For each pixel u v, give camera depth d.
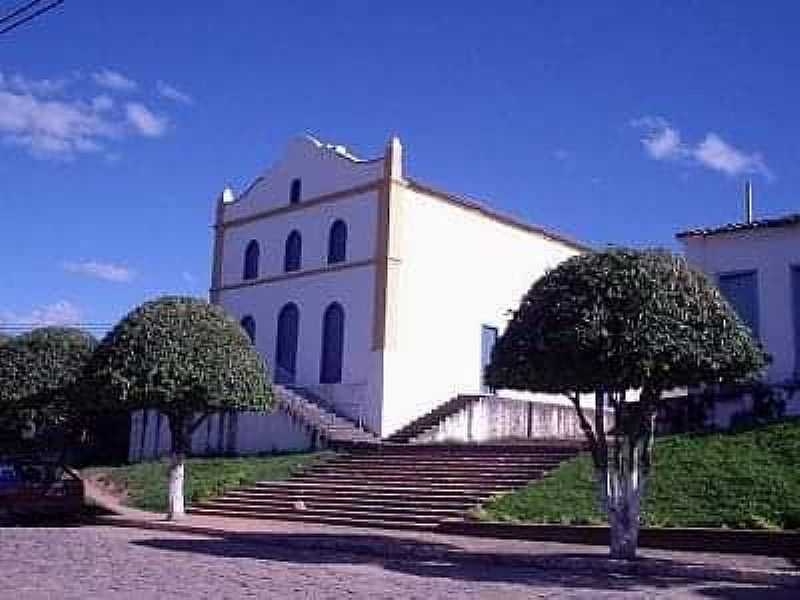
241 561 14.71
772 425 20.30
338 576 13.12
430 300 32.25
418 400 31.31
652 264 14.50
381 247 31.38
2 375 26.06
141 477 27.95
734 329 14.50
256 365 22.44
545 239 37.03
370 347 30.98
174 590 11.56
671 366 13.95
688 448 19.92
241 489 24.81
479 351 33.78
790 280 22.56
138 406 21.27
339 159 33.75
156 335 21.22
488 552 15.50
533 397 34.56
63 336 26.88
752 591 12.28
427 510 20.55
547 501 19.08
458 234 33.59
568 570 14.30
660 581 13.22
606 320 13.96
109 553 15.62
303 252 34.41
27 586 11.70
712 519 16.34
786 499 16.47
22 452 31.11
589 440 15.24
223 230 37.91
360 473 24.47
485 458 23.34
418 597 11.33
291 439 29.88
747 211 30.62
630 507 14.83
